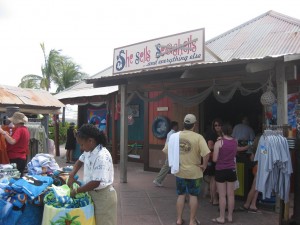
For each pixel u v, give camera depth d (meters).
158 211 6.00
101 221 3.33
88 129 3.31
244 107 11.85
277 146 4.91
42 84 29.03
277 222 5.37
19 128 5.44
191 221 5.10
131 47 9.15
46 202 3.29
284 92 5.62
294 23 12.20
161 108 10.41
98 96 12.93
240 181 6.73
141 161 12.77
